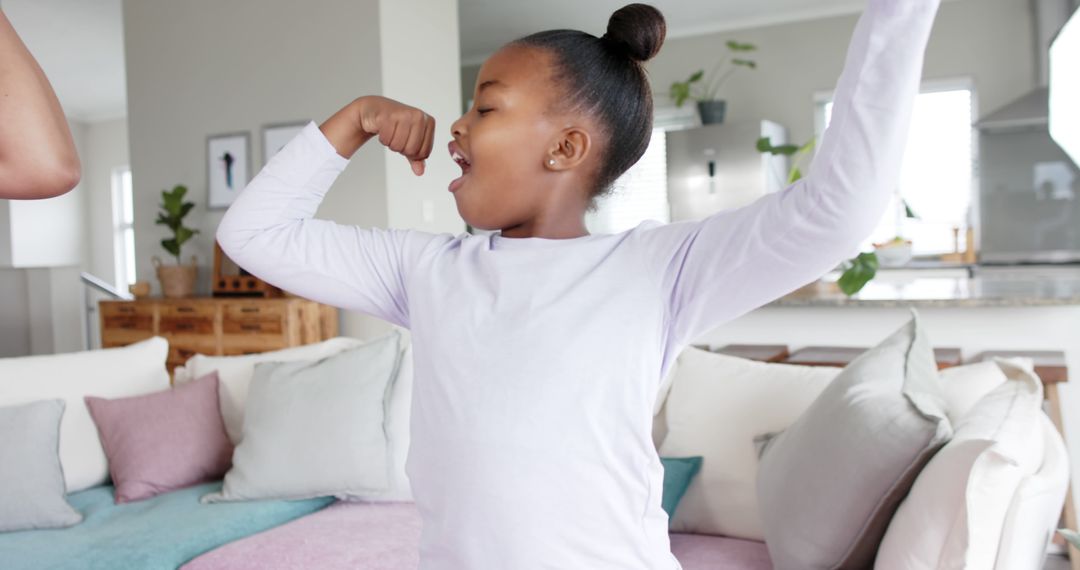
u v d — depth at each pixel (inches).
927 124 262.2
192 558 83.7
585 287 29.9
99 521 93.5
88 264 411.5
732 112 281.6
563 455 28.5
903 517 56.9
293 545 84.4
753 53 277.9
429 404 31.2
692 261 29.1
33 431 94.6
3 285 236.1
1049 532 59.6
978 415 63.0
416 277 33.5
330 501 101.3
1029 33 246.7
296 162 34.1
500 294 30.7
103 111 398.6
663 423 92.6
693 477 84.8
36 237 390.3
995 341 131.9
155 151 209.9
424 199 197.0
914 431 59.3
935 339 135.1
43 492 92.0
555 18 262.8
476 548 29.0
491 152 31.0
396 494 99.0
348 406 99.3
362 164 185.0
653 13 32.7
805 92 272.7
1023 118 229.5
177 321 189.8
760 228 27.0
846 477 62.7
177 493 101.4
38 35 278.1
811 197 25.1
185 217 207.8
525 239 31.9
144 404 106.3
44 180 22.1
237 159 200.5
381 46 183.9
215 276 195.0
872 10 23.0
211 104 203.0
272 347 179.9
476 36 281.7
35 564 80.2
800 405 83.6
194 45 204.4
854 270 134.7
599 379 28.9
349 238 35.3
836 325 140.9
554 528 28.5
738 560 75.7
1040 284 150.9
